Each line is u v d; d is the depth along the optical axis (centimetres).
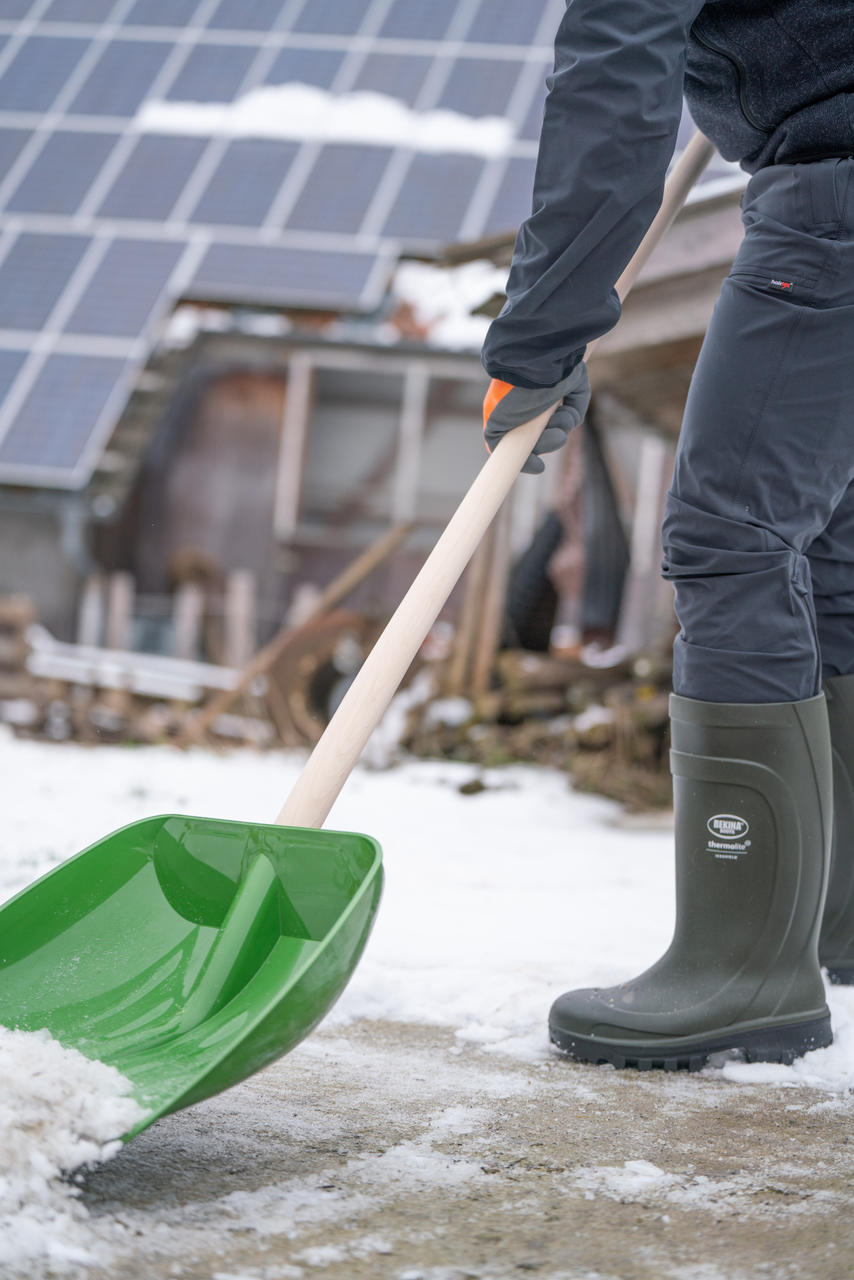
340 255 948
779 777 153
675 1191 109
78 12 1245
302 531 1021
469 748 655
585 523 791
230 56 1157
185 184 1028
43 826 395
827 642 185
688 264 466
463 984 188
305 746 714
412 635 133
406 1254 95
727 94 157
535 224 139
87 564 988
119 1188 105
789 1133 127
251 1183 108
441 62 1106
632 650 792
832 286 150
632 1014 153
